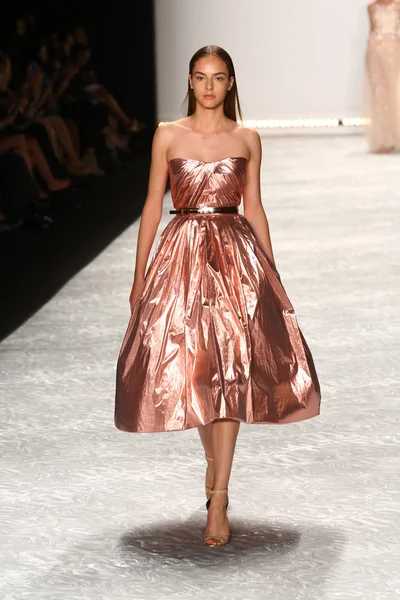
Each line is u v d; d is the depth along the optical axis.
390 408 10.68
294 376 7.68
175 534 7.82
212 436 7.67
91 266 18.42
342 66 42.16
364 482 8.78
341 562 7.29
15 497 8.55
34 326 14.30
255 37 42.09
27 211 22.22
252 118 42.78
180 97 41.75
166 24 41.38
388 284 16.50
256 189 8.09
